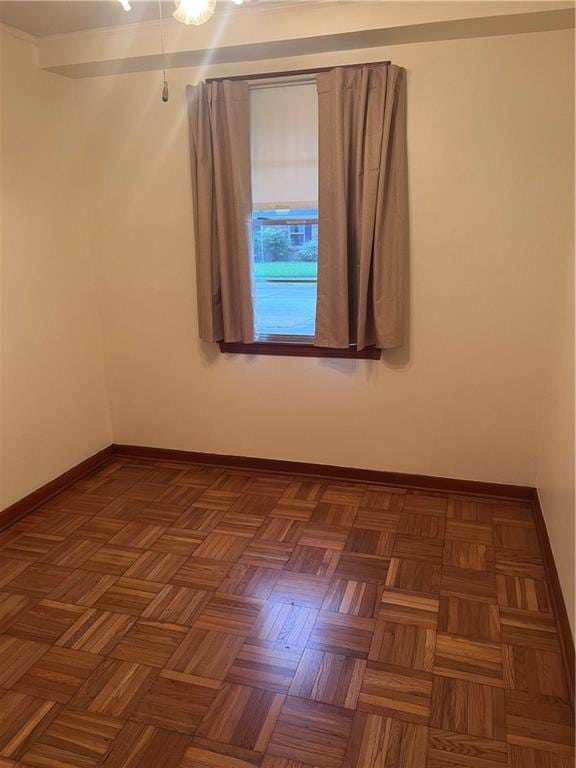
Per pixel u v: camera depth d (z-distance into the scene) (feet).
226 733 5.73
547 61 8.61
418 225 9.64
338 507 10.16
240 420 11.53
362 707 6.00
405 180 9.47
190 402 11.75
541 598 7.67
